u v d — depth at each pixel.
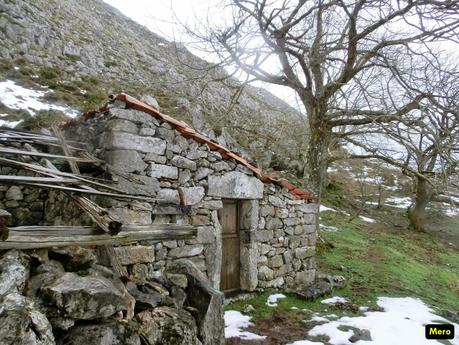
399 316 5.49
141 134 4.07
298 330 4.65
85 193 2.79
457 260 12.09
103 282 2.29
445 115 6.18
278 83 9.22
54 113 8.78
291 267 6.39
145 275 3.48
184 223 4.52
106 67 18.88
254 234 5.66
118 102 3.97
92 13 29.41
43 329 1.77
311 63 8.02
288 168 12.70
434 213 19.02
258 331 4.52
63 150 3.90
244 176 5.47
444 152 5.88
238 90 8.01
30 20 17.53
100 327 2.12
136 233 2.67
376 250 10.11
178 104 13.40
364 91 7.45
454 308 6.55
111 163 3.84
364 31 7.30
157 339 2.46
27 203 4.43
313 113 9.21
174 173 4.40
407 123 6.80
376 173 16.64
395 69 6.89
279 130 12.80
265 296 5.77
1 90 11.02
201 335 2.89
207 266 4.73
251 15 7.05
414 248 12.08
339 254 8.99
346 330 4.75
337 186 18.44
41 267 2.19
